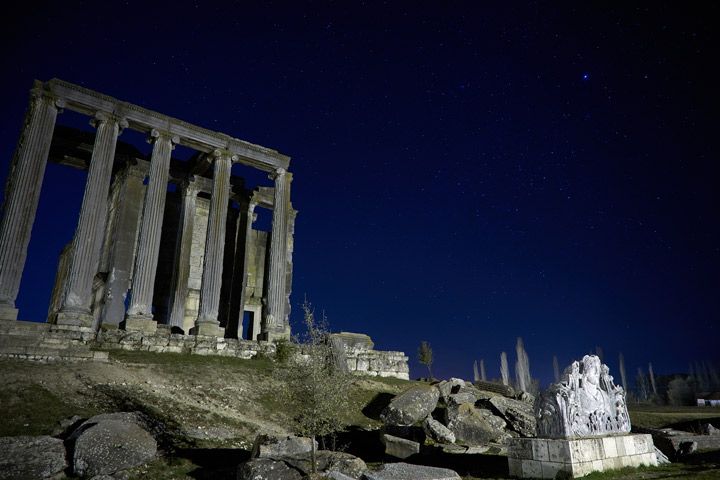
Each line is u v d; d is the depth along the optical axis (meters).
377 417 21.94
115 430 12.65
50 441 12.33
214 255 34.22
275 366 25.45
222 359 26.91
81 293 27.70
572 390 12.38
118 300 34.97
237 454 14.33
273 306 36.34
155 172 33.31
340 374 14.64
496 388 28.69
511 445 12.56
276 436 12.93
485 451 16.91
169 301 37.44
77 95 31.20
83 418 14.67
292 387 14.38
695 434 17.44
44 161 29.03
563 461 11.21
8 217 26.97
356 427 19.95
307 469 11.48
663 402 65.81
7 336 23.44
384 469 11.15
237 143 37.75
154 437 14.02
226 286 41.75
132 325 29.23
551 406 12.16
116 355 23.64
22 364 19.08
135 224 37.06
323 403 13.59
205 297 33.06
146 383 19.58
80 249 28.45
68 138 35.12
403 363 33.53
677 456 15.20
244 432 16.62
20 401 15.27
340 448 16.16
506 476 12.43
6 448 11.64
